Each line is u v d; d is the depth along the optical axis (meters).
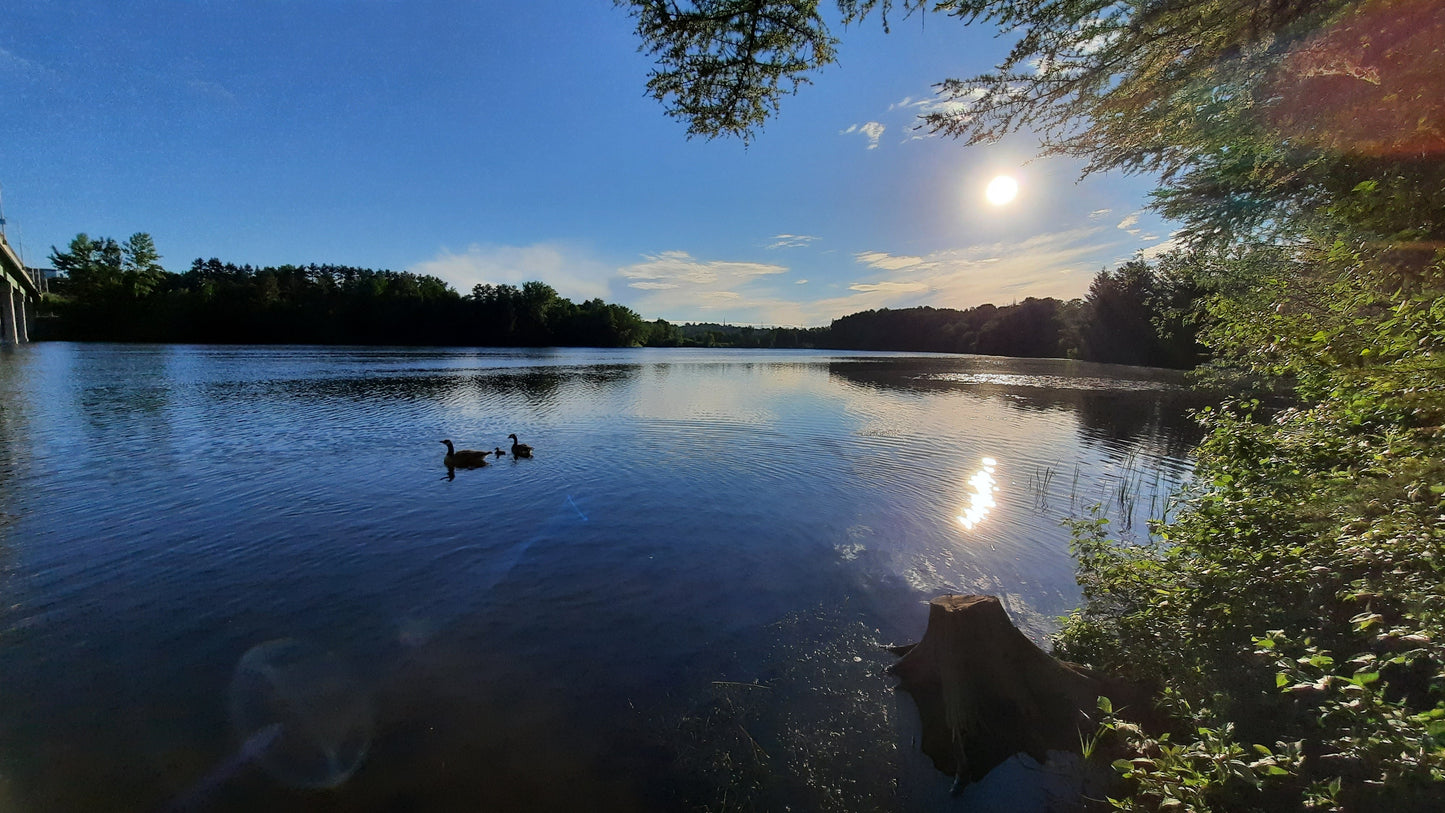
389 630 5.77
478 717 4.53
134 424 16.48
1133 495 10.46
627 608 6.23
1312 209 6.10
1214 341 6.69
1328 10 3.62
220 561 7.36
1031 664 4.48
